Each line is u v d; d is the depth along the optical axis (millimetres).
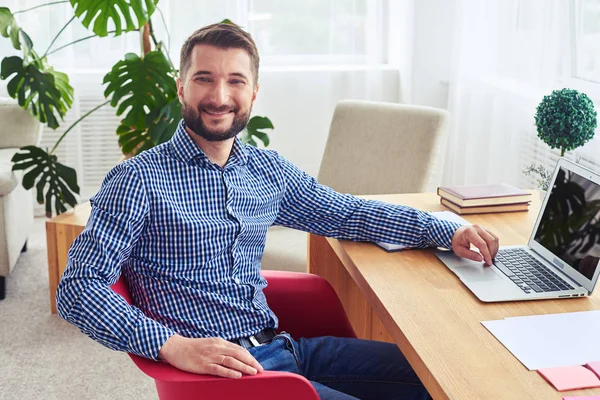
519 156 3422
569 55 3035
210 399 1509
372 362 1897
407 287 1797
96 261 1657
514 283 1790
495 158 3613
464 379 1391
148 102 3311
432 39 4168
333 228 2080
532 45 3266
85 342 3027
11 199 3414
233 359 1507
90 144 4363
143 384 2729
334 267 2555
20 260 3852
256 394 1509
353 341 1951
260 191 1941
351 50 4320
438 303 1707
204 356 1513
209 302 1795
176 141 1812
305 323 2051
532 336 1542
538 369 1413
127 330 1570
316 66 4367
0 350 2949
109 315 1586
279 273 2057
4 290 3393
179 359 1522
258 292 1902
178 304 1780
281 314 2045
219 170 1837
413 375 1889
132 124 3326
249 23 4270
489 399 1326
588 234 1757
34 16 4113
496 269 1880
